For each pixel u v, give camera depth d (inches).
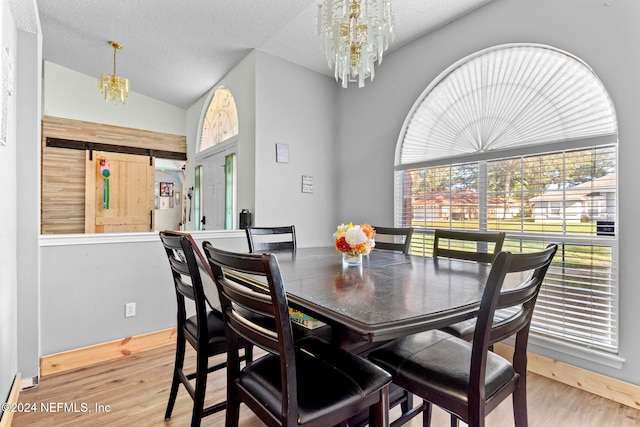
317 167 149.2
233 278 58.7
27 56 80.6
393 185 130.5
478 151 105.3
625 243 75.2
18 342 79.6
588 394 79.4
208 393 78.3
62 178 178.1
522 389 48.7
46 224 174.1
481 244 104.0
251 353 75.3
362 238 68.2
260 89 132.5
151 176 204.7
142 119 202.5
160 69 157.8
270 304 36.3
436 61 114.4
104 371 88.8
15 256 78.4
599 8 78.5
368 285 52.3
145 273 102.8
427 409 61.3
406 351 48.9
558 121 88.4
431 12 104.3
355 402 38.8
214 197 175.2
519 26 92.8
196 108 202.8
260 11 108.8
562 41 84.7
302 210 143.9
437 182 117.1
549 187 89.9
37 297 82.2
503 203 99.6
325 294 46.7
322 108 151.2
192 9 109.3
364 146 142.3
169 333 107.0
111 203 191.9
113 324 97.2
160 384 82.5
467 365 44.5
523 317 46.4
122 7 109.7
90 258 93.9
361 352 54.6
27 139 80.8
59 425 66.6
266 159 133.4
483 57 104.1
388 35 82.0
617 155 76.9
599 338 79.8
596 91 81.6
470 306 41.9
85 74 181.5
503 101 100.0
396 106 128.9
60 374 87.0
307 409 36.4
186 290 61.6
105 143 190.1
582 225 83.6
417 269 66.6
